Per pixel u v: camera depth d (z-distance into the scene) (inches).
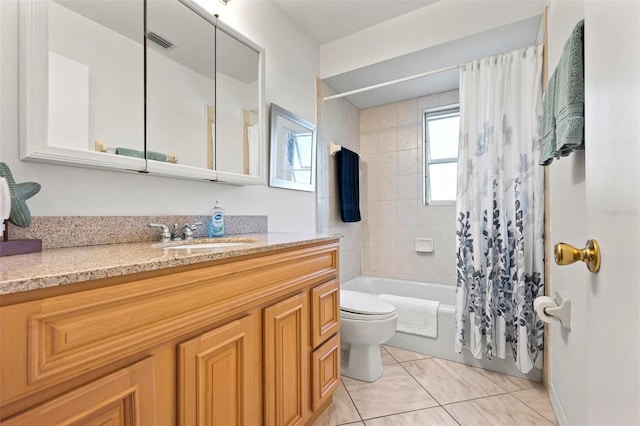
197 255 29.8
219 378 32.6
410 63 83.9
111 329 23.2
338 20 81.4
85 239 39.6
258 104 65.5
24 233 34.2
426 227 107.3
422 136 107.6
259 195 69.7
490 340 69.4
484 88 72.9
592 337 23.3
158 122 47.2
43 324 19.7
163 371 27.4
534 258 66.0
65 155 36.1
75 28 38.0
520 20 65.6
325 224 94.3
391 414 55.5
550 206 58.9
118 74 42.3
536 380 66.9
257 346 38.6
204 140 54.4
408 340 82.5
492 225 70.6
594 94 23.2
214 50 56.7
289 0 73.5
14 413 18.7
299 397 45.7
